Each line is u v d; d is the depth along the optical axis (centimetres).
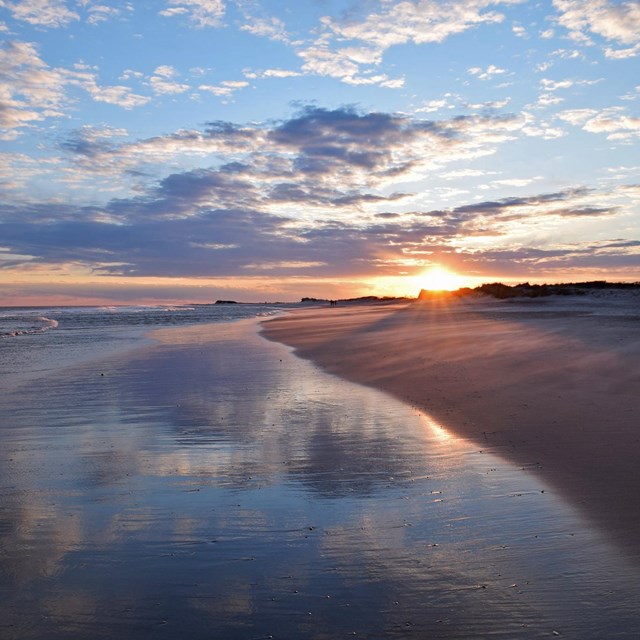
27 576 485
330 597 446
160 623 418
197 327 4112
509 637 391
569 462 721
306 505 632
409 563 494
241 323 4672
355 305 11031
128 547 536
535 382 1235
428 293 7819
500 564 486
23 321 5406
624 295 5122
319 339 2667
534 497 622
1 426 1021
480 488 661
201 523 588
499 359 1591
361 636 398
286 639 397
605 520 553
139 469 771
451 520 578
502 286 6656
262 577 478
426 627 405
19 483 720
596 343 1770
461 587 454
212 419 1052
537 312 3884
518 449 789
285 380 1482
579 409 978
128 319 5844
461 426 933
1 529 580
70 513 620
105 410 1145
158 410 1139
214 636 402
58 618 425
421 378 1401
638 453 738
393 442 870
